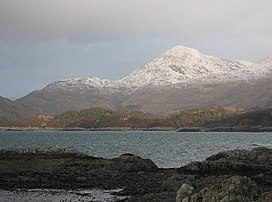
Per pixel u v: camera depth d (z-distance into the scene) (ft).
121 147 385.70
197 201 83.56
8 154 208.44
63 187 130.93
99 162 176.55
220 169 146.92
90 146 397.80
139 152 319.68
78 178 145.18
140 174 156.76
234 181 82.99
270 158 159.22
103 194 118.11
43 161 180.04
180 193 91.15
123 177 149.79
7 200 110.01
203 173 143.74
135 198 108.37
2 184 134.92
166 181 128.16
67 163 175.73
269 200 74.74
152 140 539.29
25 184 135.33
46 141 488.44
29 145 394.73
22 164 173.68
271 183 114.42
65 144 426.10
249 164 149.69
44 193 120.37
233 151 168.66
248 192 82.07
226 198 80.12
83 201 107.96
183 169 148.36
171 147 382.83
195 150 339.98
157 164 228.43
